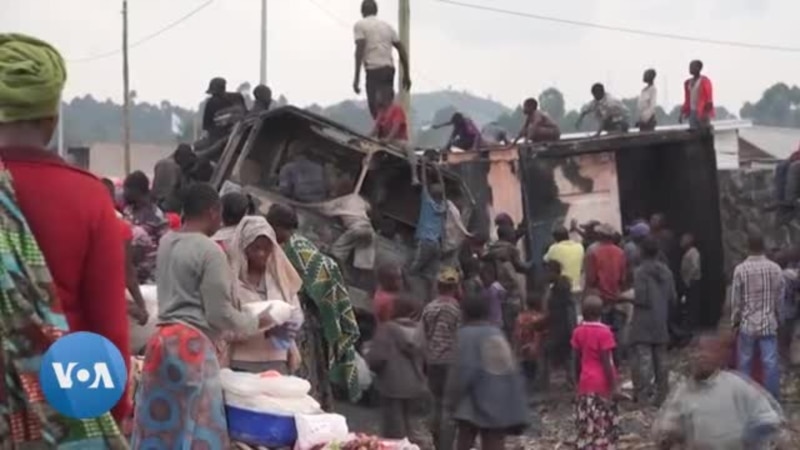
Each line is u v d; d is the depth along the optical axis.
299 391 7.25
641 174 18.41
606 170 18.12
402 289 12.49
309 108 16.73
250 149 14.91
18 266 3.29
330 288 9.17
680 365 15.84
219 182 14.66
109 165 53.47
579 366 12.00
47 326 3.31
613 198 18.11
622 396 13.84
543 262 16.86
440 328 10.84
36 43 3.46
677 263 17.92
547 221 17.73
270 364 7.58
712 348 8.36
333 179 15.71
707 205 18.53
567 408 14.06
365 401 12.37
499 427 9.31
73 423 3.32
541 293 16.02
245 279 7.88
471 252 15.30
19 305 3.28
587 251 15.46
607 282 15.23
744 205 20.45
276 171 15.52
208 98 16.58
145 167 54.22
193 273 6.84
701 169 18.55
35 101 3.41
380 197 16.02
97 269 3.47
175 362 6.72
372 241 14.53
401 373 10.10
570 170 17.98
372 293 14.38
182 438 6.67
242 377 7.13
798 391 14.88
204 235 7.00
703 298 18.44
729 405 8.27
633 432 13.01
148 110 69.12
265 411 7.05
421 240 14.88
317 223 14.62
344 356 9.27
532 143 18.00
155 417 6.71
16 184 3.38
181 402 6.71
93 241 3.47
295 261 9.09
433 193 15.02
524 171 17.66
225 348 7.37
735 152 26.77
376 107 17.84
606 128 20.38
